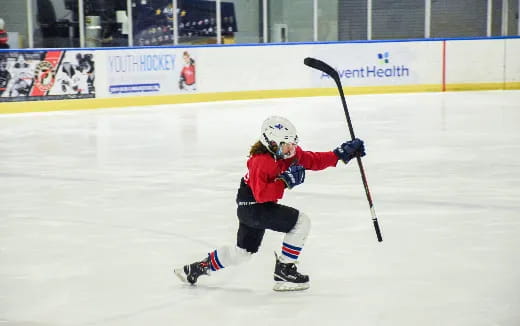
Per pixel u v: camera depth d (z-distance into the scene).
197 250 8.16
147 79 24.25
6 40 24.31
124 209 10.30
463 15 29.62
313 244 8.27
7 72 22.09
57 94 22.94
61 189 11.80
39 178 12.77
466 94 27.44
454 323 5.79
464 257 7.68
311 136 17.36
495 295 6.45
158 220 9.61
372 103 24.62
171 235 8.84
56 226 9.40
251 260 7.66
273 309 6.18
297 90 26.67
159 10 26.36
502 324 5.74
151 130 18.69
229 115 21.67
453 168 13.06
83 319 6.04
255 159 6.15
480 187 11.39
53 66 22.75
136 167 13.66
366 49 27.33
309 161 6.46
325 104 24.42
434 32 29.48
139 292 6.72
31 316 6.13
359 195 10.91
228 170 13.20
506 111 21.92
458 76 28.53
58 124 20.05
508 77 29.00
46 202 10.87
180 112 22.56
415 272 7.18
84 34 25.50
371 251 7.95
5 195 11.41
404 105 23.89
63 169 13.60
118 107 23.86
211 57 25.22
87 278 7.19
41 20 24.86
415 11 29.20
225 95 25.59
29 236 8.92
